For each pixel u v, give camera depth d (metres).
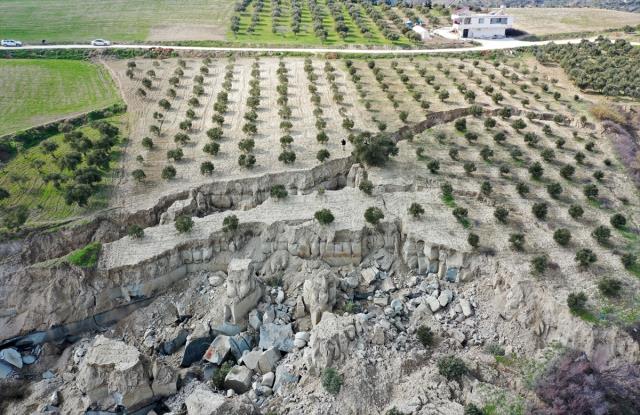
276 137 74.25
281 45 117.19
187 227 53.81
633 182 64.25
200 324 48.75
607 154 70.31
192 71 101.31
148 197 61.19
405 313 49.31
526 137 71.44
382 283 52.59
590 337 42.88
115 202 60.41
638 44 114.69
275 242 55.03
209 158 69.00
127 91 91.75
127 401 41.41
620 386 38.94
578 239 53.88
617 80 89.56
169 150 71.06
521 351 45.19
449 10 150.88
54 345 49.19
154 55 111.31
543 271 48.88
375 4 163.50
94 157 66.19
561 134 75.38
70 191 58.34
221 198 62.97
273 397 42.44
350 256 54.41
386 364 42.88
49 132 77.25
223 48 115.75
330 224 54.66
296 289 52.19
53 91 92.88
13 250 54.06
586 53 105.56
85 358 42.97
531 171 63.94
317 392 41.19
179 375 44.97
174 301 51.56
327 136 72.69
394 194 60.59
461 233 54.06
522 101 84.06
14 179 63.44
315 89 89.62
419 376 41.62
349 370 41.62
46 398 44.00
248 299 48.81
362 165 66.69
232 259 52.56
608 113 77.88
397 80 95.38
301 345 46.22
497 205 59.09
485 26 126.56
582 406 37.06
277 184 63.97
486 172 65.50
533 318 46.34
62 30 131.00
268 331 47.47
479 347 46.28
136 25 137.62
